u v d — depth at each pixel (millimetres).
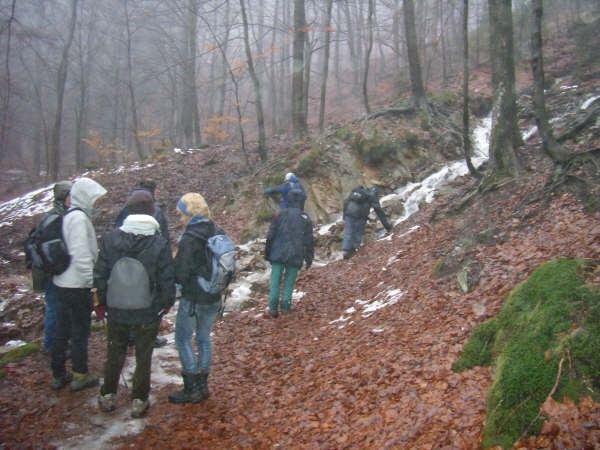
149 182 5773
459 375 3775
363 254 9414
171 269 4062
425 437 3141
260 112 15023
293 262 6828
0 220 14914
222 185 14930
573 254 4574
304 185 12125
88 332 4613
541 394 2885
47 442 3812
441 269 6219
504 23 7785
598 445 2467
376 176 12383
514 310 3887
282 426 3969
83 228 4332
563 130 9492
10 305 7438
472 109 15859
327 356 5188
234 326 6723
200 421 4176
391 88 24672
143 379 4145
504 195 7363
